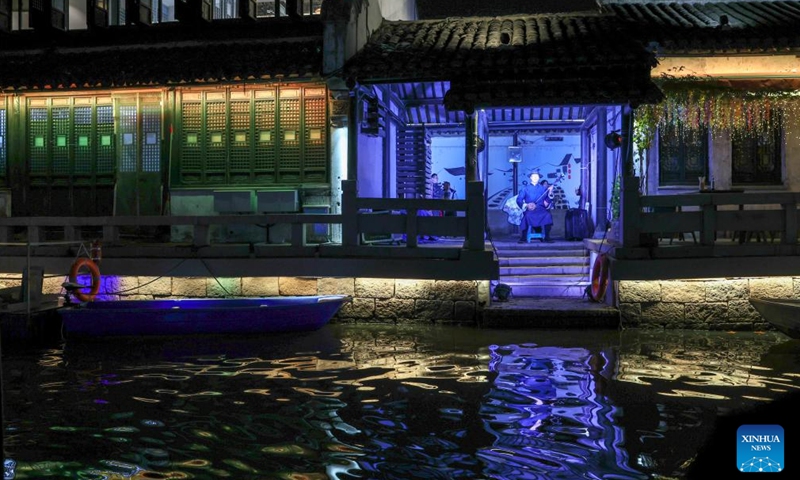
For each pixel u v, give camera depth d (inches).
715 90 544.7
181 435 256.7
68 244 502.6
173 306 486.6
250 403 299.7
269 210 582.6
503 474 216.4
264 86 595.8
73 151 631.2
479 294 500.4
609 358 385.7
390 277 486.3
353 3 544.1
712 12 609.6
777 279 479.2
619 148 553.3
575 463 224.8
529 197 661.3
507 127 772.6
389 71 519.2
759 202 462.9
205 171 607.2
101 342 446.0
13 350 420.5
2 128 639.8
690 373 349.4
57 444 246.7
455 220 485.7
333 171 577.0
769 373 347.9
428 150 758.5
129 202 622.5
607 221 611.5
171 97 611.8
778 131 594.6
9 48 638.5
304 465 225.5
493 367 365.1
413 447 242.2
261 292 519.8
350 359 388.2
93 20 633.0
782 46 519.2
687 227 468.4
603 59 493.7
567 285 557.3
